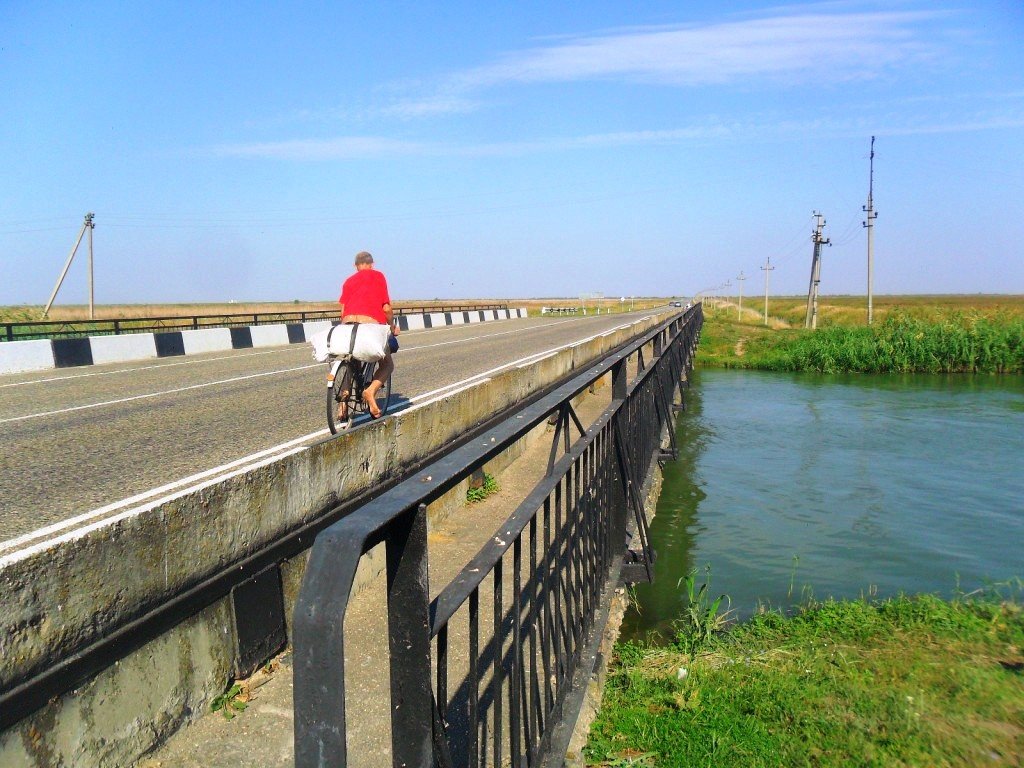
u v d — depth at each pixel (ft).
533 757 9.48
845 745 12.94
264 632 13.53
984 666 16.51
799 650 18.19
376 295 25.09
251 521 13.37
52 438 24.79
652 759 12.74
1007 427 63.62
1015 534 34.53
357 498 17.39
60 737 9.42
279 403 32.81
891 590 27.45
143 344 60.59
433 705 5.93
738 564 30.86
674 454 38.55
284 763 11.06
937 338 112.27
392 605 5.84
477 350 65.05
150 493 16.98
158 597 11.15
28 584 9.03
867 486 44.09
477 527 22.16
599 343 51.88
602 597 14.98
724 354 132.46
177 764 10.92
